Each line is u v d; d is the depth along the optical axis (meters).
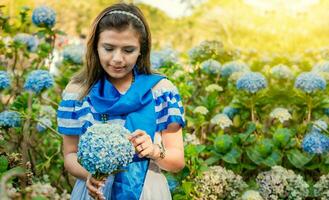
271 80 4.29
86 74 2.10
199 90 4.01
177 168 2.07
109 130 1.74
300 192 2.91
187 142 3.02
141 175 1.99
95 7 7.53
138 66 2.11
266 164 3.12
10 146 3.01
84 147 1.71
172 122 2.04
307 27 7.55
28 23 3.91
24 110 2.87
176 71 3.60
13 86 3.59
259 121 3.65
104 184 1.88
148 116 2.02
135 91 2.02
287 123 3.74
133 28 1.94
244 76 3.49
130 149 1.74
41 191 1.61
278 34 7.65
